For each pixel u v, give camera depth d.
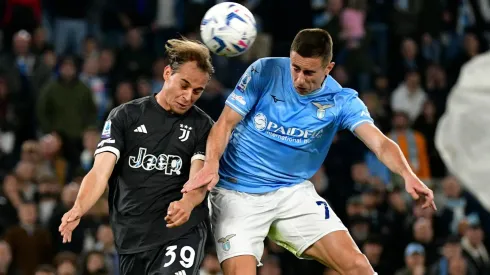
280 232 22.39
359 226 44.94
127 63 54.91
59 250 41.75
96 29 60.09
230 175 22.11
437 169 53.12
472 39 60.31
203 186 19.92
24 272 40.75
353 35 57.44
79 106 50.06
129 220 20.67
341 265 21.72
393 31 60.47
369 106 53.88
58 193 43.78
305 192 22.20
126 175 20.62
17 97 51.62
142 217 20.61
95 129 47.41
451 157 50.44
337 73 56.06
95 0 60.50
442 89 57.47
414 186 19.88
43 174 45.38
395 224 45.94
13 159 47.97
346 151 51.22
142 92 52.03
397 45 60.22
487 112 50.03
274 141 21.62
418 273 42.81
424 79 58.06
